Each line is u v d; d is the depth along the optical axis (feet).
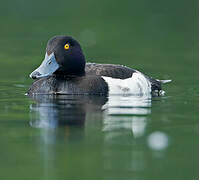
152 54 63.52
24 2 92.07
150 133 30.09
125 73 43.29
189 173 24.21
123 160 25.84
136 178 23.63
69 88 41.19
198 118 33.55
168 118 33.58
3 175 23.77
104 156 26.30
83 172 24.26
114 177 23.71
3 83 47.26
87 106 36.99
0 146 27.61
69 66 41.98
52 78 42.27
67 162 25.45
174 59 60.54
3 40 71.46
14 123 32.24
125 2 92.48
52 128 30.99
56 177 23.57
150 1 92.89
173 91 44.09
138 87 42.68
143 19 83.97
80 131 30.50
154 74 52.24
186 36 74.84
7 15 86.17
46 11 88.17
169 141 28.63
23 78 49.85
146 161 25.71
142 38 73.72
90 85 41.09
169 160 25.85
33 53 63.57
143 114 34.73
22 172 24.13
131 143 28.35
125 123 32.24
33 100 39.37
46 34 74.49
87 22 81.71
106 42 70.79
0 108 36.52
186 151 27.09
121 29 78.23
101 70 42.93
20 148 27.40
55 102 38.42
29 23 81.41
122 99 39.86
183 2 92.48
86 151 26.99
